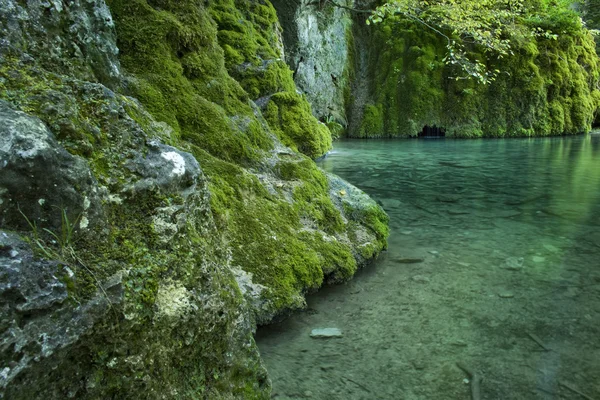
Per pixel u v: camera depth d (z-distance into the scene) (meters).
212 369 1.67
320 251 3.36
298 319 2.80
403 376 2.20
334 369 2.26
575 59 18.28
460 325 2.69
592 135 17.72
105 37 3.14
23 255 1.10
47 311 1.09
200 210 1.82
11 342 1.01
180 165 1.70
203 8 4.74
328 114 17.48
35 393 1.09
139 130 1.70
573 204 6.02
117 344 1.27
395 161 10.31
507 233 4.66
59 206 1.25
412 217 5.39
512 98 17.31
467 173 8.65
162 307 1.43
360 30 19.09
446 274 3.51
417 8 11.23
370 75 18.77
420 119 17.53
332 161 10.25
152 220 1.53
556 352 2.38
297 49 14.95
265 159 4.20
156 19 3.97
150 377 1.38
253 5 9.98
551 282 3.33
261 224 3.21
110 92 1.74
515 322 2.71
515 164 9.81
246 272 2.83
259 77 8.16
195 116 3.80
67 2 2.66
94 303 1.20
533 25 17.08
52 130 1.40
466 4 10.66
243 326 1.85
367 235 3.97
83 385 1.21
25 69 1.61
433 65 17.44
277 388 2.11
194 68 4.26
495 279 3.40
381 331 2.63
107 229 1.39
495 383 2.13
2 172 1.14
